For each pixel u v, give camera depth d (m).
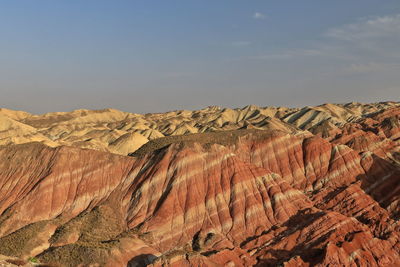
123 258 86.31
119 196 114.81
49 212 112.69
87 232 101.25
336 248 88.75
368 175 125.25
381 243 94.12
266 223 105.81
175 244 101.06
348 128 191.38
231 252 90.75
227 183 112.12
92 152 124.56
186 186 111.31
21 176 124.50
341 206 113.06
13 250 93.62
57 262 85.69
